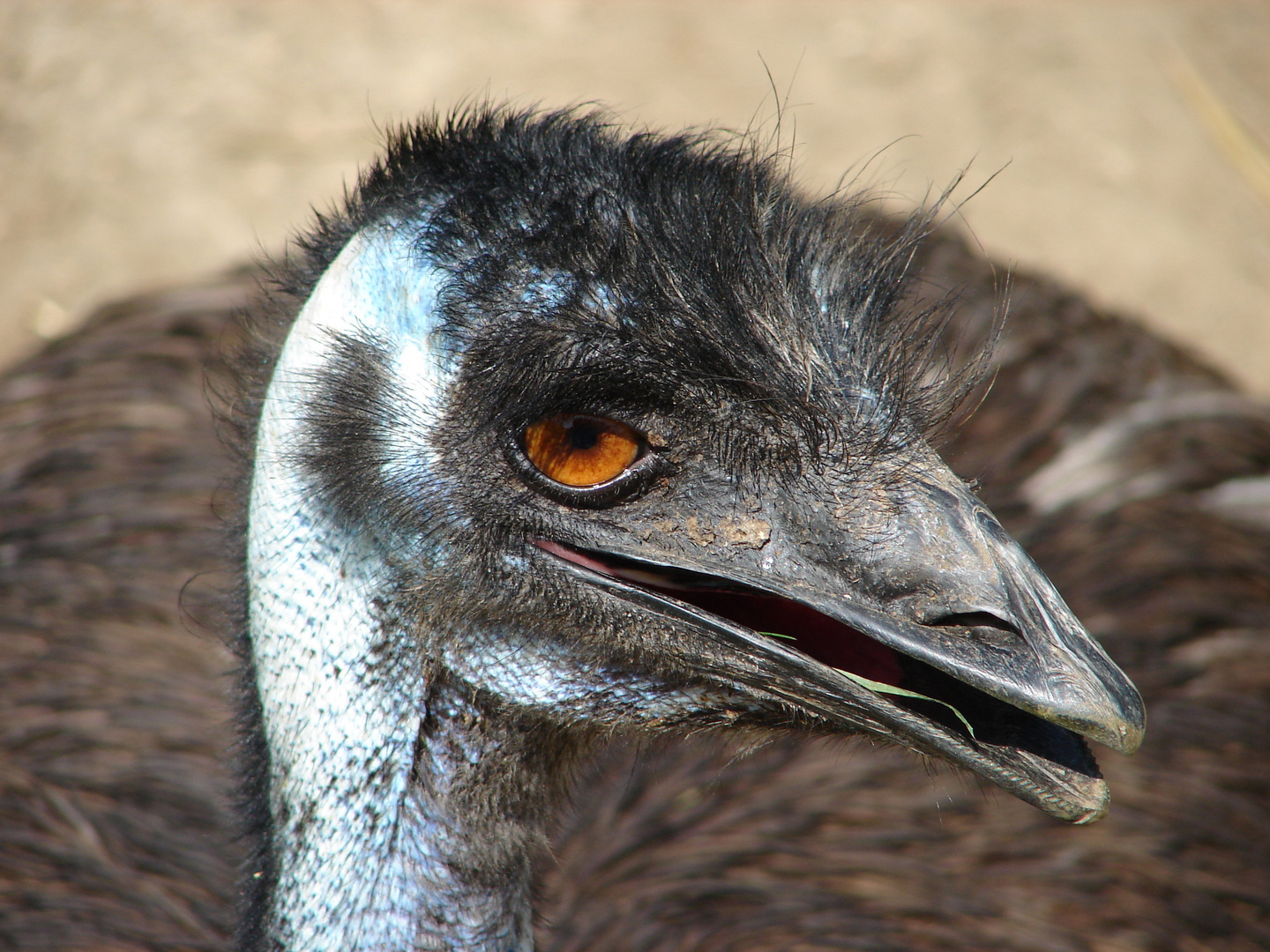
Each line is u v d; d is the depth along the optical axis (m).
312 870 5.41
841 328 5.37
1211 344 17.95
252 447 5.77
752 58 21.72
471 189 5.16
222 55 20.89
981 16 23.20
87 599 9.99
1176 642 9.62
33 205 18.72
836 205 6.09
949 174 19.98
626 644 5.30
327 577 5.32
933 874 8.46
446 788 5.43
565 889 8.26
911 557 4.96
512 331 4.96
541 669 5.38
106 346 11.58
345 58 20.98
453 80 20.69
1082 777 4.82
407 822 5.39
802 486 5.11
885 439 5.15
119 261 17.84
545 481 5.14
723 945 7.96
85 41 21.14
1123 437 10.70
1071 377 11.08
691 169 5.44
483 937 5.46
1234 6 24.12
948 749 4.92
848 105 21.03
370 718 5.35
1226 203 20.03
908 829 8.68
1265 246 19.39
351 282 5.25
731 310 5.11
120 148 19.44
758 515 5.12
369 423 5.19
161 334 11.61
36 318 17.09
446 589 5.27
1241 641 9.66
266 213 18.50
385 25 21.72
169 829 8.70
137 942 7.96
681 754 9.03
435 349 5.07
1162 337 12.50
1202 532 10.20
